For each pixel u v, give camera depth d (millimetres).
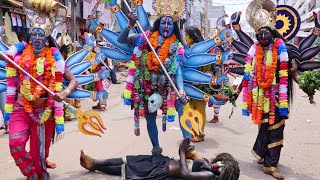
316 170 5527
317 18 5266
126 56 5402
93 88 8242
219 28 5352
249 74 5270
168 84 5121
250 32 5832
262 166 5691
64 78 4746
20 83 4375
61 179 4961
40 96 4434
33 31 4383
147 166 4789
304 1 5695
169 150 6422
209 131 8000
